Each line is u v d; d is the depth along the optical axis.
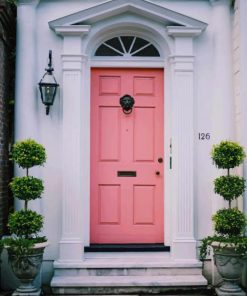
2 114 6.02
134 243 6.41
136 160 6.45
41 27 6.19
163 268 5.87
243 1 5.89
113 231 6.41
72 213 6.00
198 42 6.25
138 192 6.44
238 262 5.42
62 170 6.08
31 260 5.28
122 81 6.45
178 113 6.14
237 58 6.04
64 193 6.02
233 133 6.14
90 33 6.21
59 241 6.01
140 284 5.62
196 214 6.15
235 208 5.76
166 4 6.29
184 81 6.16
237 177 5.62
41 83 5.96
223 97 6.11
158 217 6.43
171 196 6.23
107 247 6.22
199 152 6.19
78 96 6.08
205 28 6.20
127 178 6.44
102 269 5.84
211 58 6.25
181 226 6.05
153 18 6.20
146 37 6.44
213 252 5.76
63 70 6.09
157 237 6.42
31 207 5.95
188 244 6.00
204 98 6.23
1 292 5.70
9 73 6.43
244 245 5.34
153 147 6.45
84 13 6.07
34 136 6.04
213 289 5.71
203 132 6.20
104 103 6.45
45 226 6.06
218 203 6.06
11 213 5.91
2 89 6.03
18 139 5.99
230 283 5.53
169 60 6.31
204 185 6.18
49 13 6.21
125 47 6.44
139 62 6.41
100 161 6.43
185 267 5.88
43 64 6.16
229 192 5.54
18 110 6.02
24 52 6.04
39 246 5.28
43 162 5.59
